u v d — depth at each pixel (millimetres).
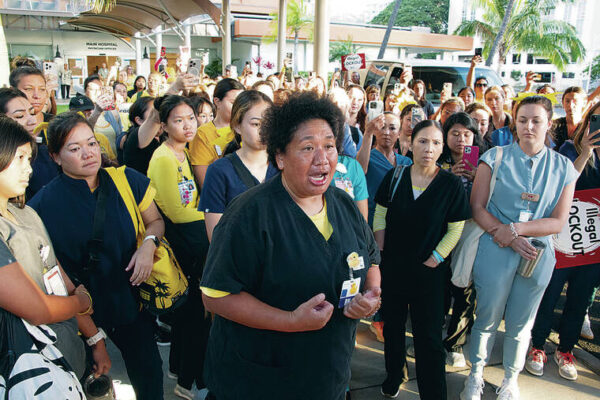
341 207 1701
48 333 1696
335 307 1593
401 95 5461
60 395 1577
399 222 2758
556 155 2768
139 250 2307
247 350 1592
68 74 23531
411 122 3971
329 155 1528
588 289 3178
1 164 1639
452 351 3391
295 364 1565
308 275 1530
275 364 1580
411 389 3100
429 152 2672
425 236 2686
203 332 2850
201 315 2836
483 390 3094
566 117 3914
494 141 4223
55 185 2205
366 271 1702
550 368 3365
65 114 2166
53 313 1692
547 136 3932
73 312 1838
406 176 2799
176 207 2816
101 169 2318
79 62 26828
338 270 1580
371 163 3488
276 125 1547
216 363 1686
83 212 2197
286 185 1596
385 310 2895
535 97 2730
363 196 2840
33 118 2830
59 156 2158
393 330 2889
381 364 3391
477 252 2861
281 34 13391
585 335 3803
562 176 2732
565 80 35969
